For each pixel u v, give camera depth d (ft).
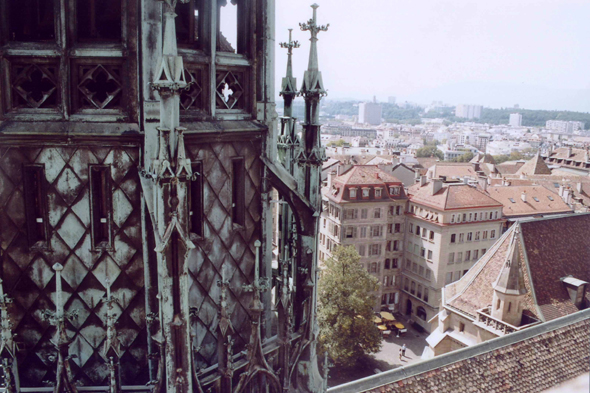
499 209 247.91
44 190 23.68
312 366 31.96
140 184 24.06
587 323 85.76
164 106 20.99
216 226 27.04
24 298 24.47
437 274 237.45
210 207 26.55
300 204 30.25
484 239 246.47
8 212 23.66
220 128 26.23
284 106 41.75
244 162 28.12
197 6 25.90
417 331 238.48
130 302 25.02
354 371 186.39
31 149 23.34
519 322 115.55
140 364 25.62
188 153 25.05
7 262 24.04
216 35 26.48
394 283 260.01
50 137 23.17
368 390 62.49
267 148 29.07
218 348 26.04
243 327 29.35
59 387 23.36
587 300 128.77
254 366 27.25
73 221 24.07
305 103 30.63
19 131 22.90
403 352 201.67
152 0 22.88
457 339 123.65
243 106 28.45
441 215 235.40
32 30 24.07
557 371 76.13
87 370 25.34
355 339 171.12
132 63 23.34
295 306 31.91
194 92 25.88
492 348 74.28
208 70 26.08
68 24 23.17
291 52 40.16
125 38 23.17
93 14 23.67
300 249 31.32
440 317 129.18
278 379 28.86
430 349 127.75
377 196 246.27
